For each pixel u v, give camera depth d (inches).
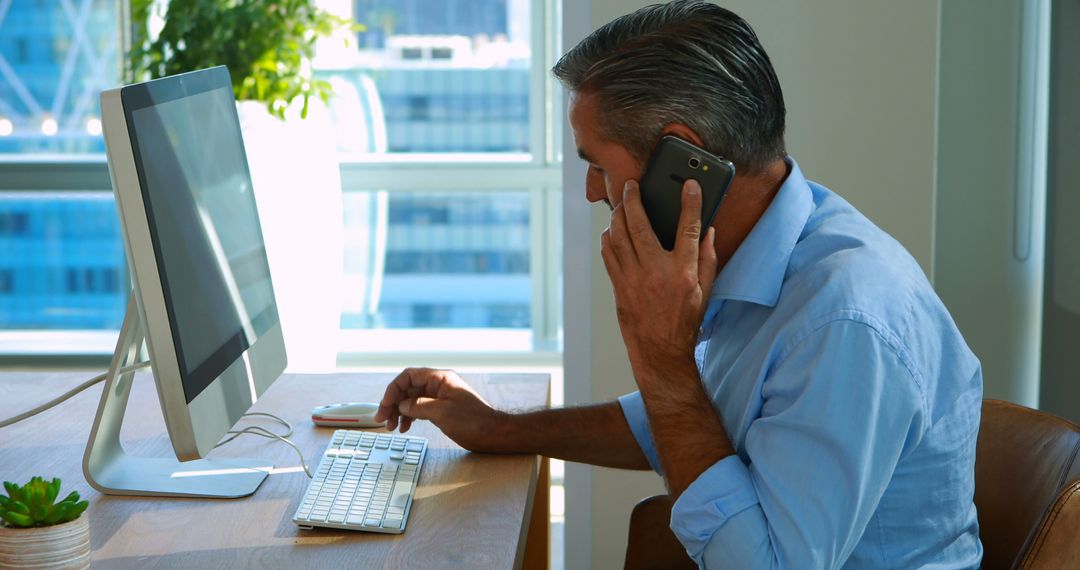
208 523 45.3
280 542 43.2
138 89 43.2
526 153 149.3
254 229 59.1
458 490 49.4
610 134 44.4
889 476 40.7
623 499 94.3
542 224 149.9
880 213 91.0
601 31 45.4
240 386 51.2
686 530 41.4
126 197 41.6
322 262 124.5
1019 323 96.6
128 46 143.9
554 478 136.0
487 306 152.1
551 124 148.0
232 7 125.6
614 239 44.6
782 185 46.1
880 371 40.1
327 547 42.7
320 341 125.0
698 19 44.1
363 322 152.4
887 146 90.4
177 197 46.1
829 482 39.6
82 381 70.4
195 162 49.7
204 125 52.2
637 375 44.4
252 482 49.8
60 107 145.7
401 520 44.7
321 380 70.5
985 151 95.2
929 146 90.1
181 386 43.3
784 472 39.9
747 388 44.5
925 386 41.4
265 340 57.1
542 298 151.2
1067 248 90.0
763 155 45.1
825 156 90.8
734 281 45.4
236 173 57.0
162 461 52.5
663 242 44.7
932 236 90.8
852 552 43.8
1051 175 90.0
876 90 89.9
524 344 152.0
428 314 152.3
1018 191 95.1
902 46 89.3
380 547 42.7
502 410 57.1
